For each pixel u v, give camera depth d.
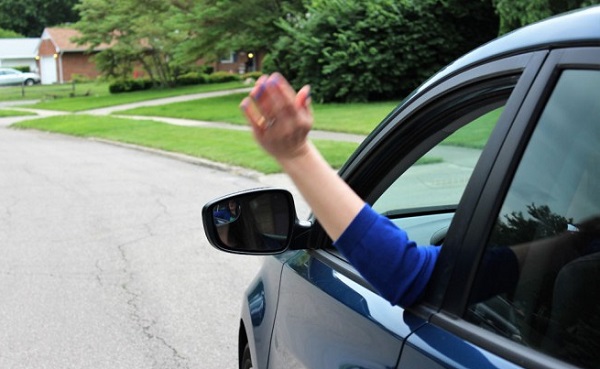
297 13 28.73
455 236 1.51
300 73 27.33
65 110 36.56
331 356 1.84
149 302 5.59
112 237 7.87
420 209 2.71
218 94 39.41
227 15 29.81
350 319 1.80
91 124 25.97
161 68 47.00
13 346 4.75
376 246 1.43
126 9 44.81
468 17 25.52
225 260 6.82
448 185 5.97
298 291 2.22
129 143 19.09
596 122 1.30
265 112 1.28
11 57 83.81
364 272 1.46
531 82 1.41
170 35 42.19
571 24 1.37
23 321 5.20
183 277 6.25
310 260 2.26
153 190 11.09
